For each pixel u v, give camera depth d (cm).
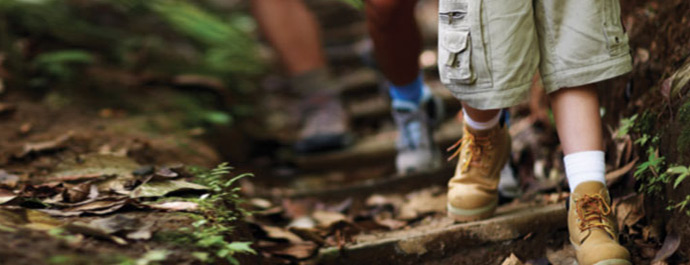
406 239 178
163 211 154
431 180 256
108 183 183
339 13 563
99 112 302
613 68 147
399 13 212
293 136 391
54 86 323
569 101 152
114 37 438
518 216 180
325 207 247
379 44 229
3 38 330
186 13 446
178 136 262
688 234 147
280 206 241
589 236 146
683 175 141
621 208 177
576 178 151
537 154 229
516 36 147
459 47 151
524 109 262
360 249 178
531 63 150
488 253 178
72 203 164
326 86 358
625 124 183
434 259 178
